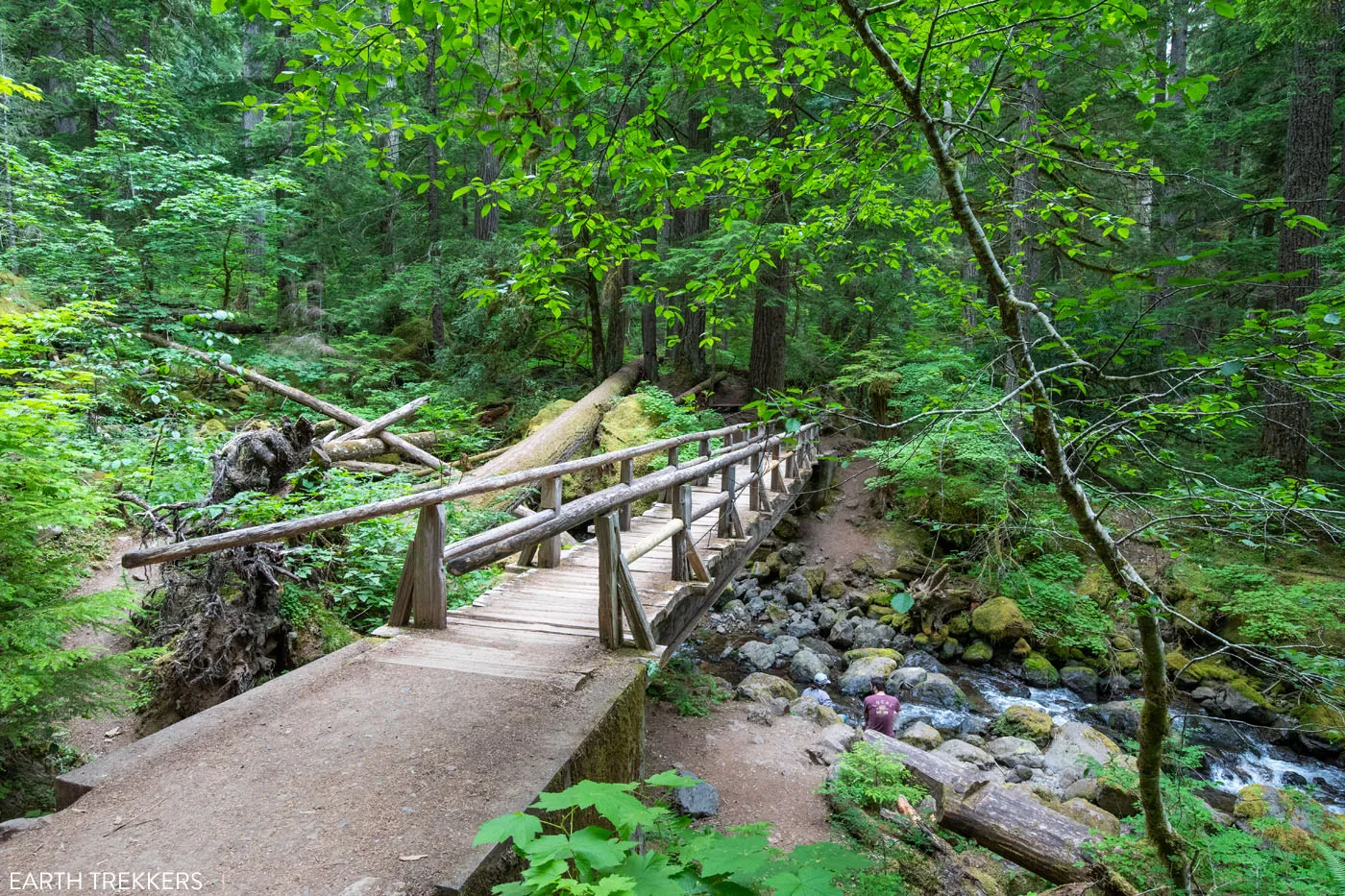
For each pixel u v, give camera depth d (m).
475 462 11.56
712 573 6.28
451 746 2.86
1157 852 3.47
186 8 14.95
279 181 12.14
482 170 15.66
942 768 5.62
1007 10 3.35
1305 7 7.48
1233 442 10.21
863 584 11.51
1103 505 3.17
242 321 14.84
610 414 12.63
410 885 2.04
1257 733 7.96
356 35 2.70
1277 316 2.34
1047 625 9.61
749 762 5.98
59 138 16.27
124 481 6.56
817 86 3.96
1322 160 10.23
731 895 1.50
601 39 3.14
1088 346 2.69
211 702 4.86
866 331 14.48
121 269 11.47
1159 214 14.31
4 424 3.91
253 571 5.13
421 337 16.61
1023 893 4.82
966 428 3.38
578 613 4.71
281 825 2.32
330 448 10.09
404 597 4.38
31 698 3.69
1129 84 3.14
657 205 4.16
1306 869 3.75
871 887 4.19
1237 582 9.04
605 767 3.20
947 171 2.87
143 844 2.21
